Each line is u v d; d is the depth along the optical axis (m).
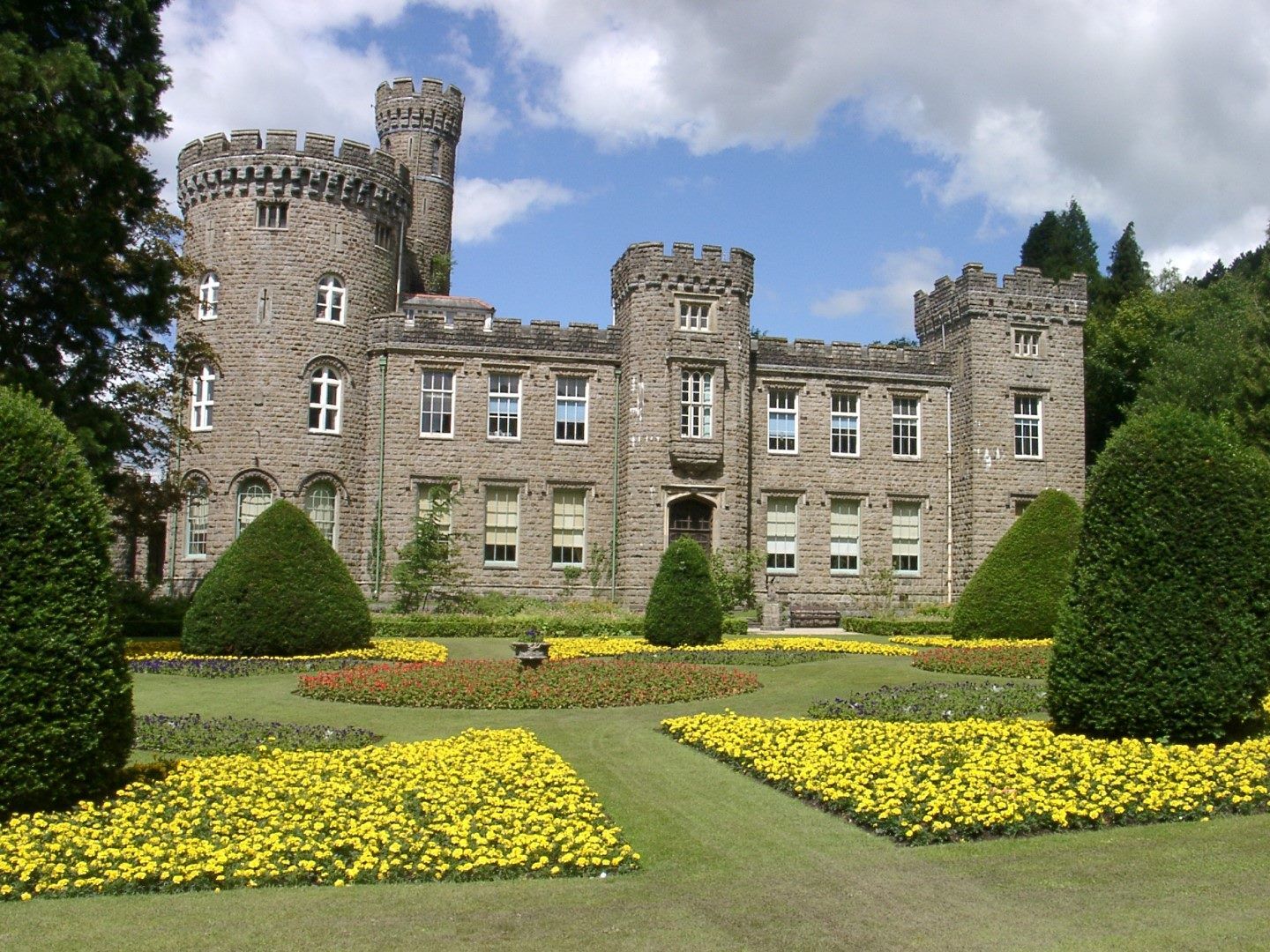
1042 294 48.97
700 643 31.95
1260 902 9.56
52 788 12.10
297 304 43.25
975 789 12.70
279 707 20.50
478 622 35.88
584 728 18.33
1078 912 9.35
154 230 34.53
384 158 45.59
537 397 45.91
